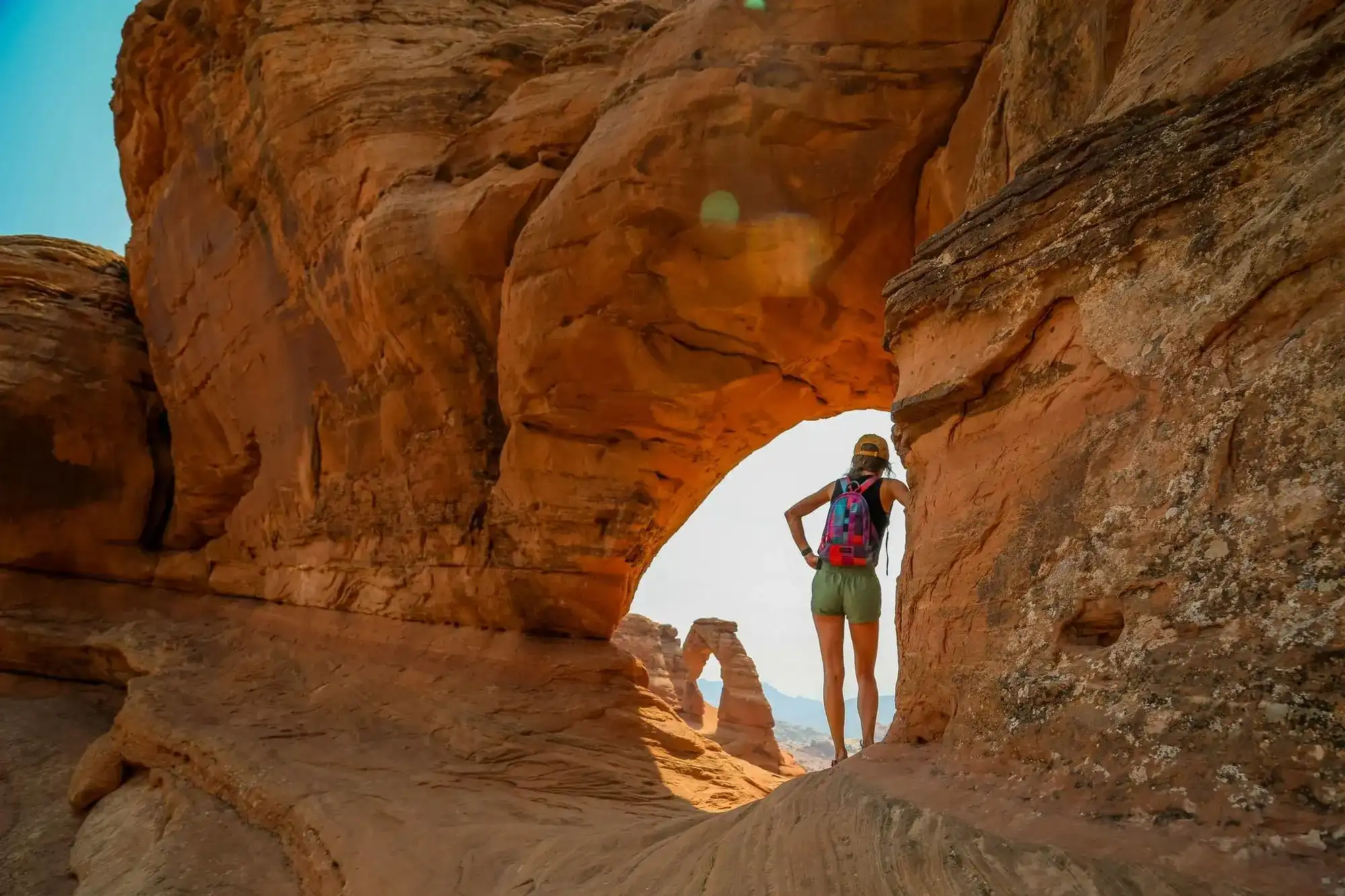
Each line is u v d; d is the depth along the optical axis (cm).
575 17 1285
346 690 1105
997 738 289
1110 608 266
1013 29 615
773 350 939
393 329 1105
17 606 1606
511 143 1055
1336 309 226
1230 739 207
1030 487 326
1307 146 254
